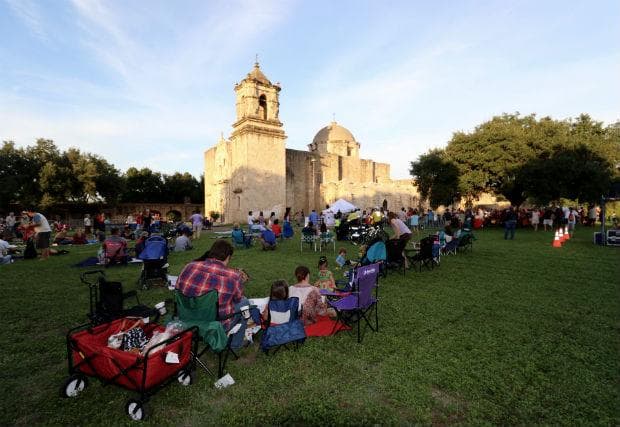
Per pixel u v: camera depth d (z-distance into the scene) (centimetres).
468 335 528
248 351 480
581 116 3612
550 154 2733
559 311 636
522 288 802
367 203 4581
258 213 3781
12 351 481
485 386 387
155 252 821
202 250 1500
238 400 365
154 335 412
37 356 468
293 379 405
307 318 564
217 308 436
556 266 1060
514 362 440
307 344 498
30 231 1366
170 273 1010
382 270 916
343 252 1057
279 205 3931
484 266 1073
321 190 4891
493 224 2925
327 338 520
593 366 429
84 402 366
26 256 1258
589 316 608
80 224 3703
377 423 327
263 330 533
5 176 3819
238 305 494
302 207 4816
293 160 4750
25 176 3866
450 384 389
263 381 400
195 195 6531
